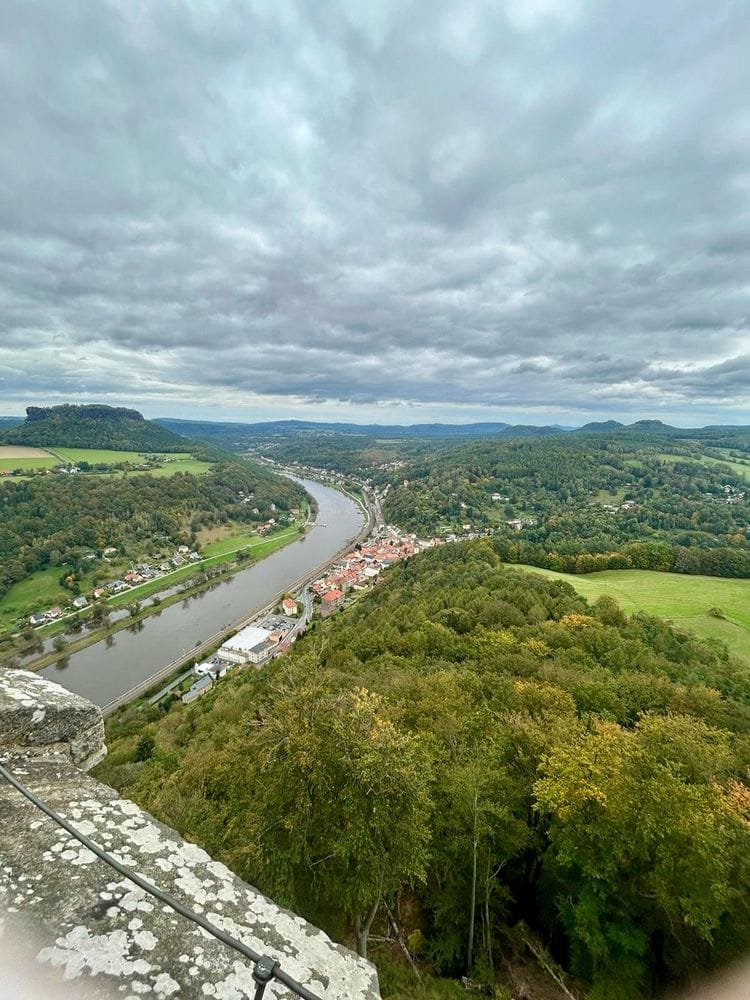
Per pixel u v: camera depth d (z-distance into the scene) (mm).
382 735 10273
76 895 3627
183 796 20906
